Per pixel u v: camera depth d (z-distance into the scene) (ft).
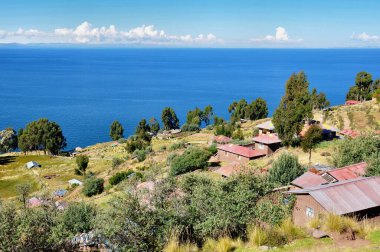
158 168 223.51
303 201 85.05
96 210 110.93
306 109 291.38
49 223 69.41
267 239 59.72
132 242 58.85
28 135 459.32
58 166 361.92
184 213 68.74
